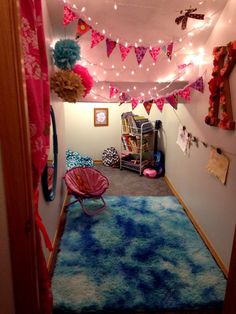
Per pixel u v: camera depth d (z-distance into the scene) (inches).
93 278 71.1
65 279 70.6
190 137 106.6
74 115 169.6
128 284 69.1
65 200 119.3
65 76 69.4
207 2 70.7
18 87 28.3
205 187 90.9
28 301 34.2
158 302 63.4
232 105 69.2
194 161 102.7
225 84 70.1
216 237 81.0
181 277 71.9
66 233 93.4
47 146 47.9
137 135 155.7
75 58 71.2
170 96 91.1
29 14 38.0
